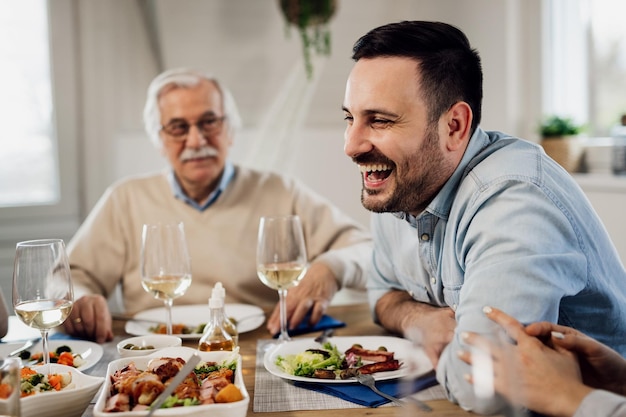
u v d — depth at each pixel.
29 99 3.26
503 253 1.00
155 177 2.16
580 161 2.62
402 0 3.36
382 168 1.16
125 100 3.30
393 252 1.42
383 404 0.98
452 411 0.61
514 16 2.85
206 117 2.03
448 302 1.28
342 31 3.38
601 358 0.82
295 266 1.33
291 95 3.43
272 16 3.30
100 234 2.07
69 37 3.25
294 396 1.03
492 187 1.09
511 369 0.60
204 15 3.22
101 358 1.28
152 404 0.86
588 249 1.08
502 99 2.89
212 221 2.08
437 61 1.11
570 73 2.84
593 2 2.72
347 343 1.26
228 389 0.85
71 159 3.31
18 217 3.26
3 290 3.25
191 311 1.62
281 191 2.15
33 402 0.85
